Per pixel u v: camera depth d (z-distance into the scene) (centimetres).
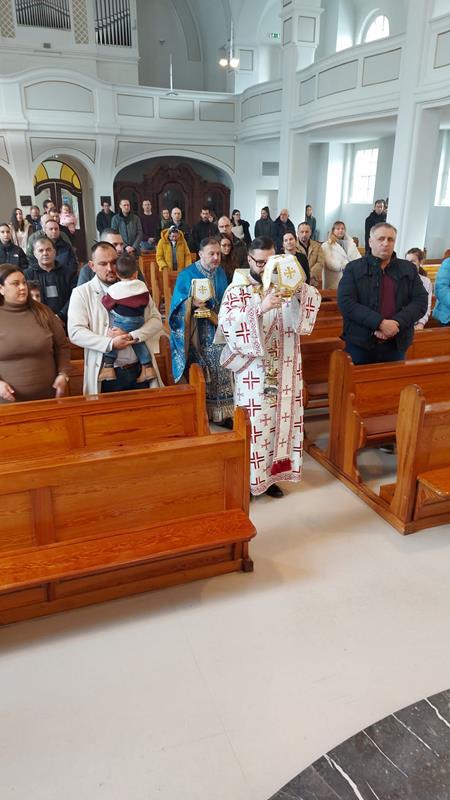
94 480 204
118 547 206
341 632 210
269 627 212
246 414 219
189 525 220
